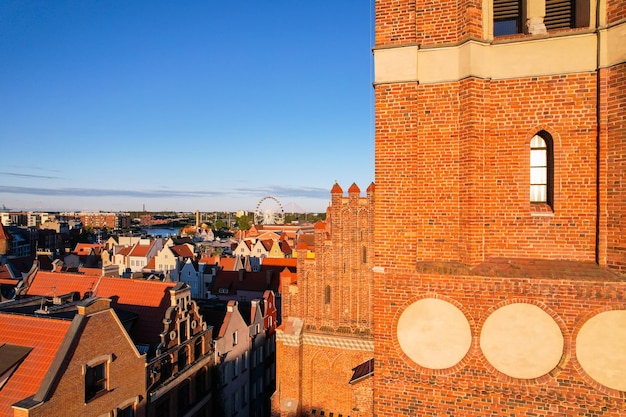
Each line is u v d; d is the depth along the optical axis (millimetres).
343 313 22484
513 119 10945
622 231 9898
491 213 11039
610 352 9898
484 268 10773
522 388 10391
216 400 28516
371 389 14352
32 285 29297
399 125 11445
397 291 11297
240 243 90875
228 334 30688
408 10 11406
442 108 11297
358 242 22422
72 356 17500
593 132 10445
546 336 10281
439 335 10984
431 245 11312
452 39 11242
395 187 11453
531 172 11086
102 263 86312
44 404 16172
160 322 24609
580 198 10523
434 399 10992
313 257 22891
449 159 11219
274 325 40281
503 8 11898
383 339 11398
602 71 10227
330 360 22188
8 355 17750
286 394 22188
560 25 11617
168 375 23812
